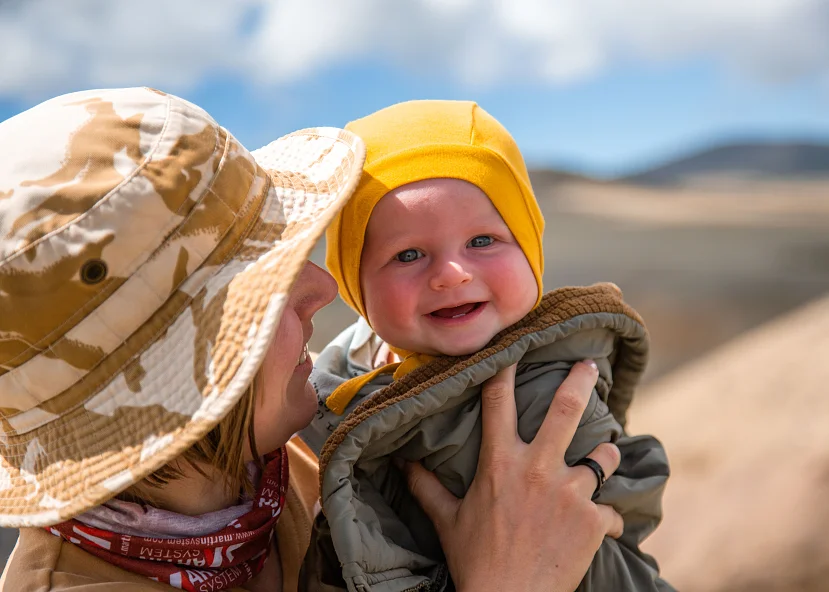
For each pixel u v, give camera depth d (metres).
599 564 1.62
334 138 1.54
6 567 1.38
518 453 1.55
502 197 1.63
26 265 1.16
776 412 4.12
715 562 3.32
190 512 1.43
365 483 1.63
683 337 11.38
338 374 1.95
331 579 1.55
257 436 1.48
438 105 1.75
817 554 3.19
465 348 1.60
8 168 1.19
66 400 1.23
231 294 1.21
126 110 1.25
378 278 1.65
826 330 4.84
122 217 1.18
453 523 1.56
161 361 1.21
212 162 1.27
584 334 1.68
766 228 26.69
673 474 3.97
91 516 1.34
